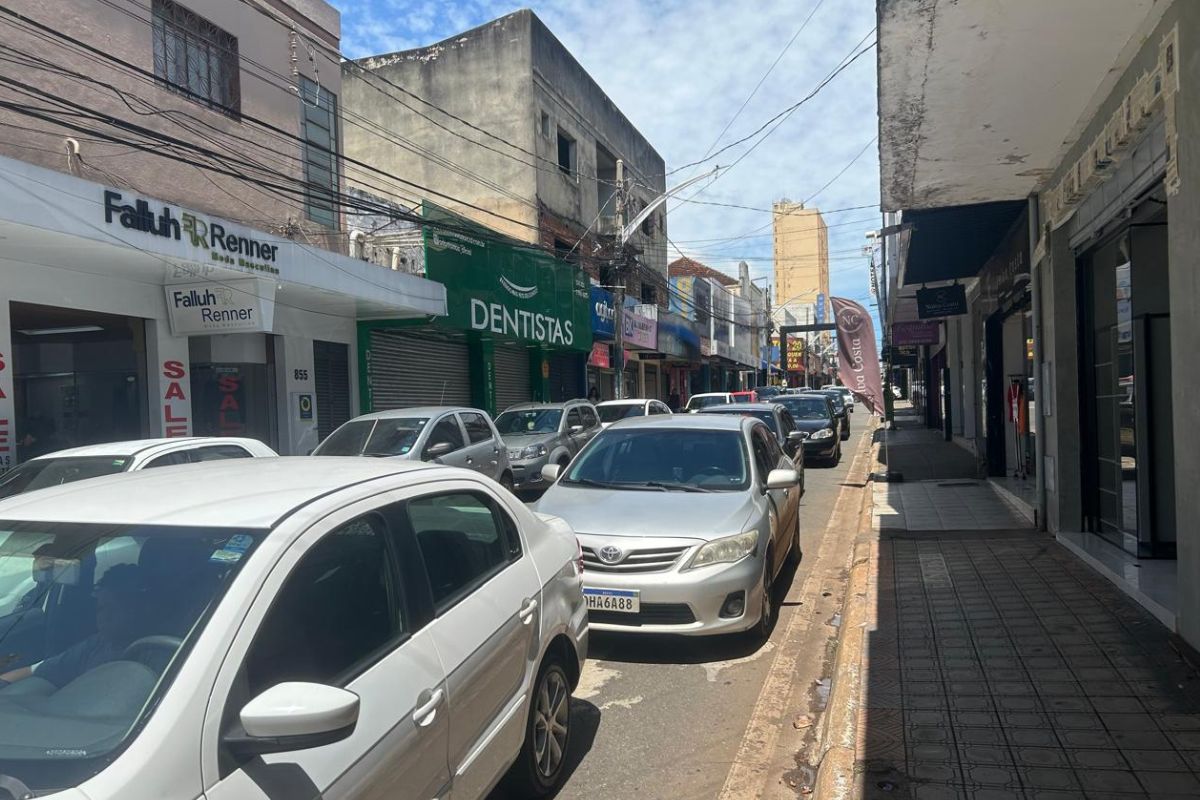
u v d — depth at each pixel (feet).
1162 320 21.66
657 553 17.88
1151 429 22.08
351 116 79.30
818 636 19.95
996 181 26.58
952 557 25.21
